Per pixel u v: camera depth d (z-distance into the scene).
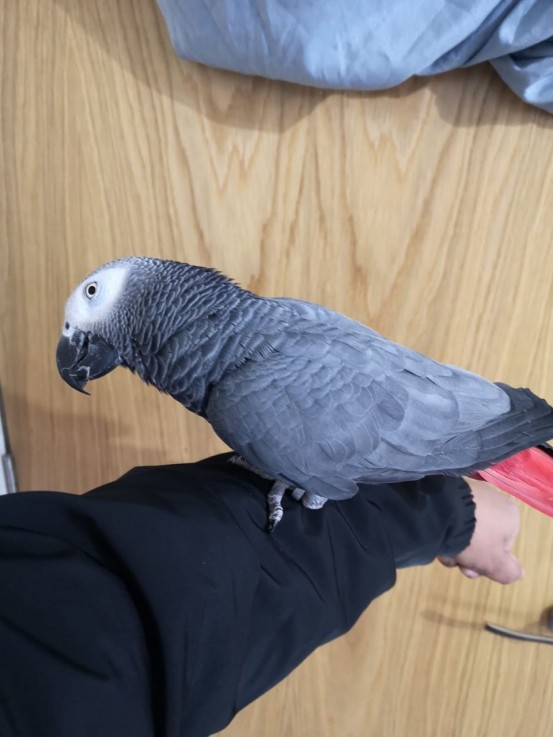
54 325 0.93
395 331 0.93
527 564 0.99
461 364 0.94
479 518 0.80
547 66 0.73
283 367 0.56
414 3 0.69
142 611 0.39
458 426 0.61
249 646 0.48
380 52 0.72
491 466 0.63
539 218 0.86
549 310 0.90
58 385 0.96
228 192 0.88
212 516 0.48
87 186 0.88
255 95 0.84
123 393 0.97
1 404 0.97
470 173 0.85
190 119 0.85
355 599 0.58
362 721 1.08
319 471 0.56
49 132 0.86
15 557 0.37
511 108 0.82
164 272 0.61
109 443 0.99
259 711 1.08
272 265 0.92
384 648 1.06
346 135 0.85
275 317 0.60
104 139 0.86
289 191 0.88
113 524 0.40
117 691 0.35
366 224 0.89
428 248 0.89
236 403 0.55
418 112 0.84
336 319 0.64
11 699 0.31
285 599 0.50
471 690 1.06
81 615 0.36
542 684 1.04
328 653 1.06
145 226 0.90
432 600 1.04
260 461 0.56
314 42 0.72
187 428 0.98
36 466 1.00
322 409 0.55
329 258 0.91
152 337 0.59
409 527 0.65
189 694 0.40
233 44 0.74
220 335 0.58
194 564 0.43
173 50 0.82
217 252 0.91
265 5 0.70
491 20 0.71
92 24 0.81
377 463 0.58
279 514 0.56
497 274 0.89
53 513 0.40
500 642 1.03
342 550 0.58
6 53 0.83
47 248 0.90
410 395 0.59
